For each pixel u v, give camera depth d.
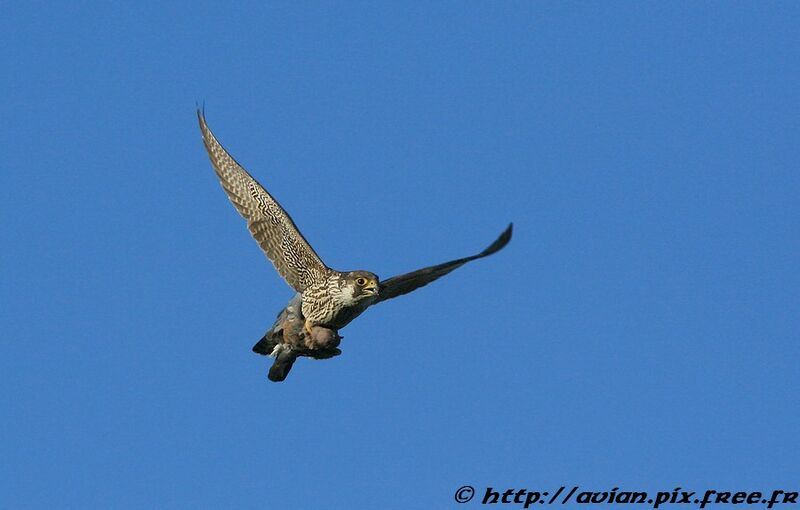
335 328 16.02
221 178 16.52
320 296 15.81
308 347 15.83
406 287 16.72
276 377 16.09
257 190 16.30
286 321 15.88
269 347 16.17
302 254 16.03
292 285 16.12
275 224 16.20
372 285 15.51
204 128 16.55
